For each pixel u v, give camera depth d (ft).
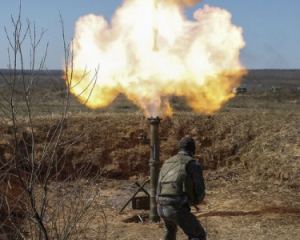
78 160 44.96
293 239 28.37
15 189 21.56
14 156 15.71
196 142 50.14
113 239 27.37
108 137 48.34
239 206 36.35
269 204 36.88
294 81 362.74
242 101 119.55
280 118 52.75
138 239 27.71
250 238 28.45
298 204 36.99
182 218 21.71
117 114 51.93
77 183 19.44
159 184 22.29
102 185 42.27
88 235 26.68
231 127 51.19
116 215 32.60
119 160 47.24
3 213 19.27
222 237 28.58
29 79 15.35
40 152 41.27
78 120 48.39
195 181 21.75
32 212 16.43
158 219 31.32
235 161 48.78
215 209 35.40
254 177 45.39
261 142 48.73
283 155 46.11
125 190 41.73
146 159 47.83
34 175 16.10
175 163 22.13
